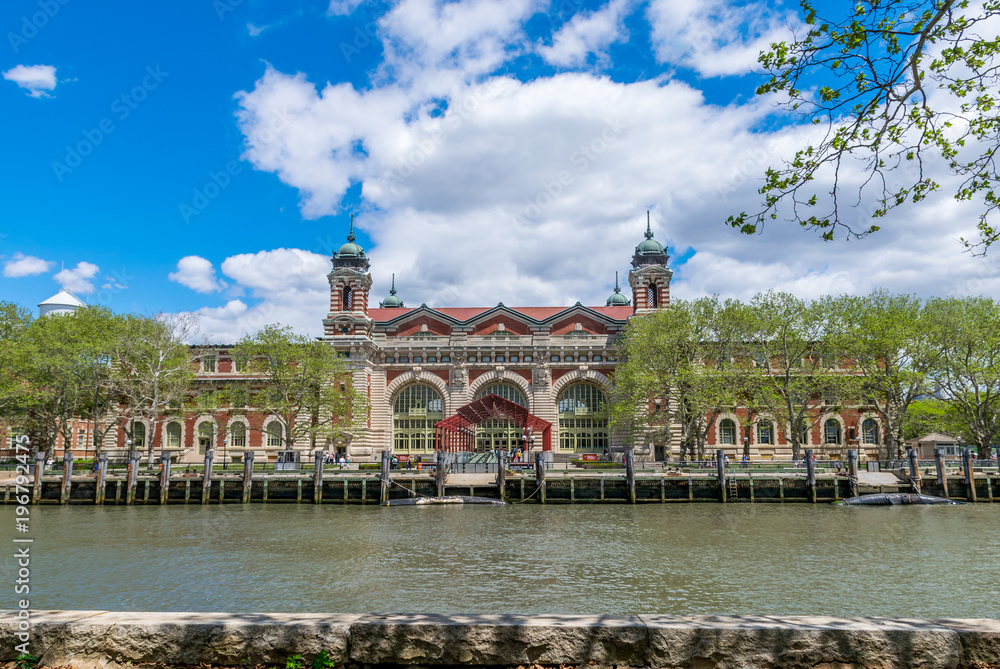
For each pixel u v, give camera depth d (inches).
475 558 1245.1
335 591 1011.9
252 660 378.9
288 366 2854.3
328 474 2356.1
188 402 3299.7
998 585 1049.5
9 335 2783.0
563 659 376.2
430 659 377.1
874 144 575.2
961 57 547.2
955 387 2667.3
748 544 1386.6
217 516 1862.7
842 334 2709.2
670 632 376.5
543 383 3309.5
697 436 2876.5
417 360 3395.7
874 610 920.3
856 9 539.5
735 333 2753.4
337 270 3430.1
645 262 3607.3
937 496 2192.4
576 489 2190.0
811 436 3277.6
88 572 1141.1
